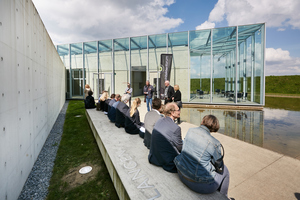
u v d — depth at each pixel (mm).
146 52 13305
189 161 1658
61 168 3092
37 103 3523
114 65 14430
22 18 2562
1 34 1765
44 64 4484
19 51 2373
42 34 4254
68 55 16156
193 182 1648
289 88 26844
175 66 12633
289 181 2471
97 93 15320
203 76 12078
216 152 1612
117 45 14156
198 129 1750
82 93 16109
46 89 4773
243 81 11961
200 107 10859
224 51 11867
